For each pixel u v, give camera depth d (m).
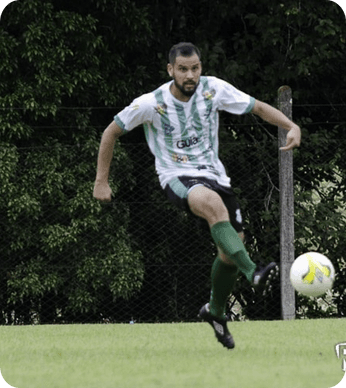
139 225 34.38
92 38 33.03
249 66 35.19
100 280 32.22
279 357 15.27
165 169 15.55
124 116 15.87
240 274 34.16
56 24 33.03
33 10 32.12
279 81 36.50
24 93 32.16
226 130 35.94
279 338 18.94
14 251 32.78
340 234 33.47
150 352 16.41
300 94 36.03
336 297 35.06
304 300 35.12
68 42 33.28
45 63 32.16
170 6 36.81
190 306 34.34
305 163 34.81
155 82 36.38
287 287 28.97
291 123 15.90
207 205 14.11
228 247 13.61
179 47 15.22
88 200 31.91
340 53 35.06
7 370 13.86
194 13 37.53
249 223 34.41
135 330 22.14
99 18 34.78
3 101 32.12
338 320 25.00
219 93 15.80
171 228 34.22
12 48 32.53
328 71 35.94
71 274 32.56
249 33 37.22
